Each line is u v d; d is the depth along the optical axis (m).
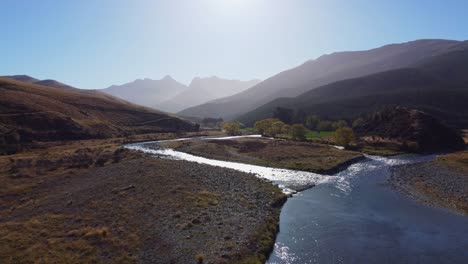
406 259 27.77
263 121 156.62
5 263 23.70
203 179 50.91
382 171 65.44
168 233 29.89
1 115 99.12
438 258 28.02
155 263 24.58
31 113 109.62
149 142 121.25
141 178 49.22
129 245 27.28
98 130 129.38
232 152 92.75
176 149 100.50
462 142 105.94
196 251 26.55
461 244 30.72
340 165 70.38
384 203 43.62
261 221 34.12
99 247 26.77
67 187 45.41
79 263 24.06
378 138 111.62
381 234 33.06
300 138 123.56
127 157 70.75
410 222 36.38
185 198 40.06
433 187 50.22
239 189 46.50
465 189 47.91
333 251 29.11
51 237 28.61
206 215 34.81
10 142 86.94
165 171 54.72
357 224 35.78
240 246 27.75
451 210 40.16
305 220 36.94
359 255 28.41
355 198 46.12
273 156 83.00
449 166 65.94
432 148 97.88
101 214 34.44
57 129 109.94
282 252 28.75
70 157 67.56
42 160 63.19
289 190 50.34
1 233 29.33
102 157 69.31
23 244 27.00
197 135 156.12
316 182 56.28
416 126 105.50
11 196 41.38
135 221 32.59
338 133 100.31
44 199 39.97
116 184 46.00
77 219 32.88
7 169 55.62
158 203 37.97
